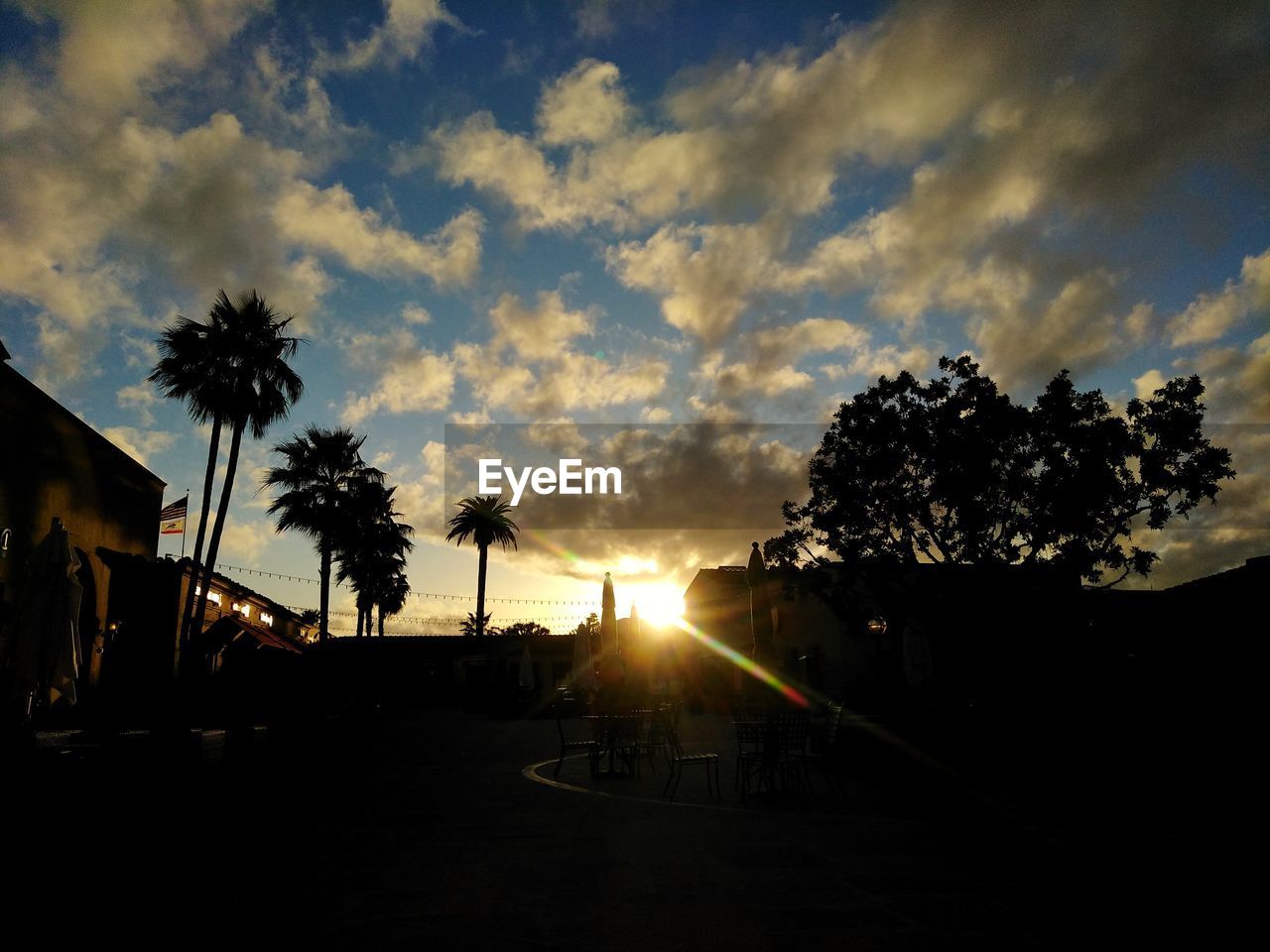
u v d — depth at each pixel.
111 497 25.36
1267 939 4.14
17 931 4.41
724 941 4.16
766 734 9.48
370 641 49.50
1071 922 4.43
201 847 6.67
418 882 5.45
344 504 40.84
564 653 52.62
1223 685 12.76
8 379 19.12
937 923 4.42
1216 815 7.71
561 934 4.31
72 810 6.94
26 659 9.90
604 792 10.03
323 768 13.22
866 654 26.22
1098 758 9.99
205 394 26.52
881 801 8.88
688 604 40.38
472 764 14.06
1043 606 16.75
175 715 19.38
